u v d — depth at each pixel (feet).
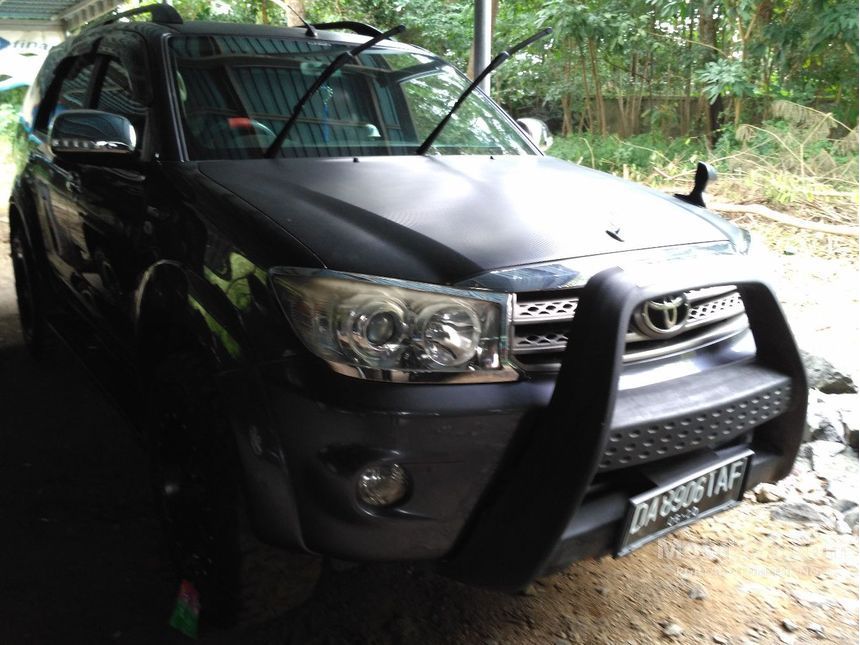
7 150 37.52
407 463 6.20
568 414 6.24
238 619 7.29
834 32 27.84
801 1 30.01
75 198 10.98
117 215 9.42
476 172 9.32
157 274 8.13
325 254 6.59
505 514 6.44
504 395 6.40
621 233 7.52
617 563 9.18
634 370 7.08
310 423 6.21
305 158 9.23
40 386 13.50
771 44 30.35
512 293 6.53
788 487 10.72
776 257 21.42
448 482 6.36
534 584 8.74
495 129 11.48
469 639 7.82
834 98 32.53
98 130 8.71
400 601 8.38
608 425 6.18
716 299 7.76
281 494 6.38
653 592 8.66
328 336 6.29
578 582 8.80
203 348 7.03
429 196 8.03
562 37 34.24
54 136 8.58
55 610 7.98
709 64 31.45
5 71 47.09
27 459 10.95
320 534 6.38
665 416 6.75
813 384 13.16
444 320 6.36
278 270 6.61
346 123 10.09
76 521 9.56
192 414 7.22
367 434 6.13
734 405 7.20
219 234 7.36
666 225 8.02
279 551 6.99
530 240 7.11
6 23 47.93
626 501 6.82
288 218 7.17
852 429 11.46
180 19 10.98
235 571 7.01
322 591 8.50
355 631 7.88
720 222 8.81
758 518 10.16
